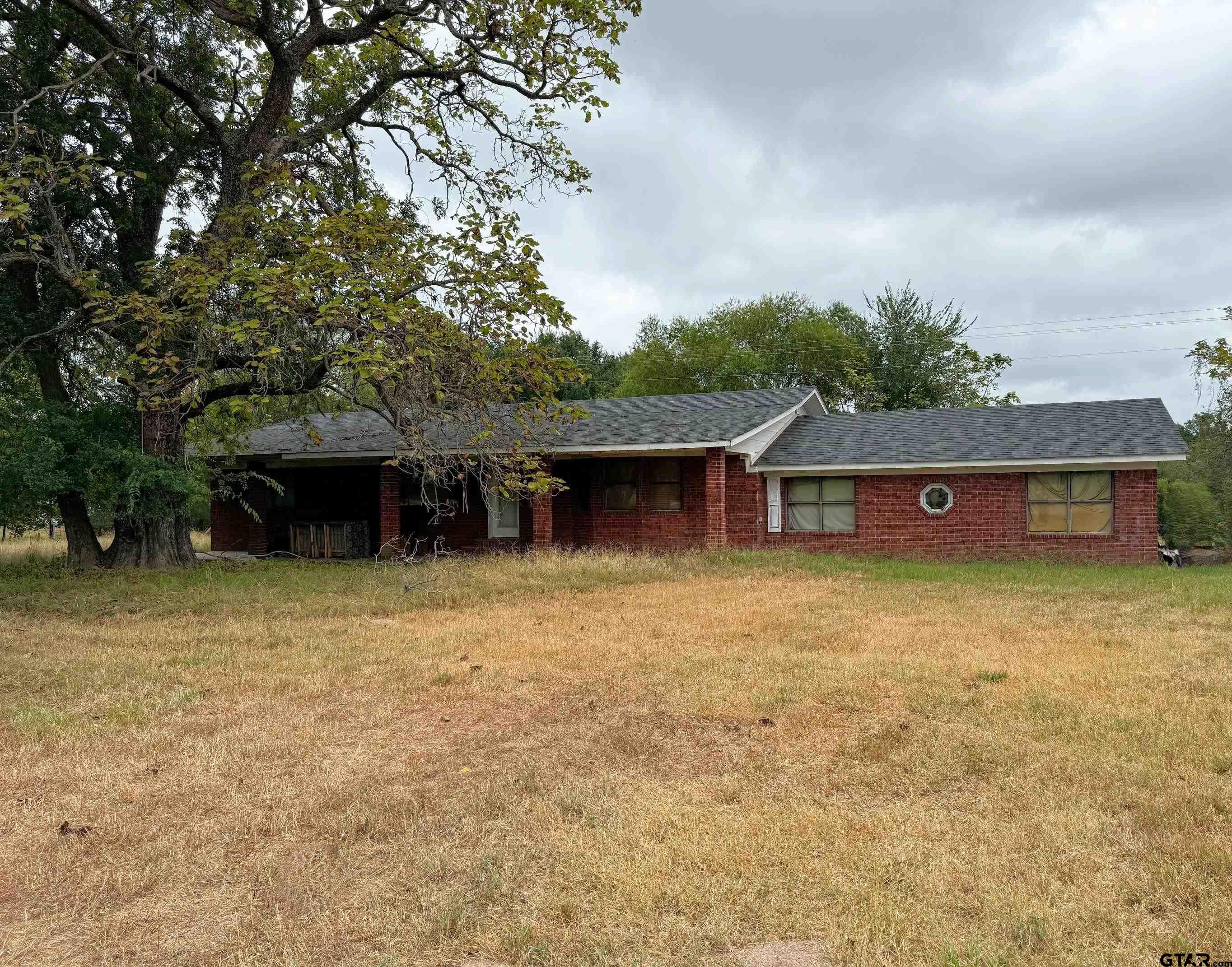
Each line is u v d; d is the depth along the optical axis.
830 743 5.42
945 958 2.97
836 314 51.47
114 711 6.32
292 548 21.50
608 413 22.02
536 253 12.07
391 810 4.46
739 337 50.94
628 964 3.00
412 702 6.61
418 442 12.75
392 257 11.82
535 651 8.32
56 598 12.66
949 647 8.21
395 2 15.45
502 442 17.19
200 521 35.53
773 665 7.57
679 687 6.84
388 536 19.88
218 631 9.74
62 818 4.40
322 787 4.80
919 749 5.18
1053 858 3.72
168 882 3.71
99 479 15.09
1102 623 9.60
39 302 15.35
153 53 15.00
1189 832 3.89
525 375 12.84
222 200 16.11
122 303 12.09
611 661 7.88
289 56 15.73
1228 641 8.36
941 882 3.51
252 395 13.66
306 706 6.52
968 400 42.12
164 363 12.02
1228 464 20.61
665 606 11.39
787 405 20.45
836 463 18.42
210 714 6.32
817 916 3.30
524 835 4.12
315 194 12.70
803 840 3.95
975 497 17.81
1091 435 17.36
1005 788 4.56
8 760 5.27
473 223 12.05
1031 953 2.98
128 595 12.87
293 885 3.68
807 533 19.31
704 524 19.39
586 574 14.73
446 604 11.83
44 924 3.36
